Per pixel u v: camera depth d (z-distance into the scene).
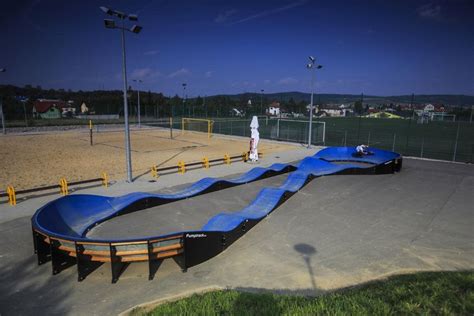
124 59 14.09
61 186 13.09
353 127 57.31
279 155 24.34
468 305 4.65
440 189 14.39
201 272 7.03
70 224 9.36
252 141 21.20
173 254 6.94
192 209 11.43
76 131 41.03
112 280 6.57
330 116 87.56
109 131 41.88
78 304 5.87
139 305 5.76
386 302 4.91
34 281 6.64
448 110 60.22
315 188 14.34
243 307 4.98
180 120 61.72
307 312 4.57
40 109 66.94
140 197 11.25
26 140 31.58
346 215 10.86
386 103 82.56
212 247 7.68
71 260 7.40
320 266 7.32
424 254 8.00
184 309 5.02
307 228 9.65
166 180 15.84
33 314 5.57
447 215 10.95
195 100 87.25
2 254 7.81
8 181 15.36
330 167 18.16
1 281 6.63
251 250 8.12
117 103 75.44
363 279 6.75
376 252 8.08
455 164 20.75
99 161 20.80
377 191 13.97
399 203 12.28
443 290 5.31
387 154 21.81
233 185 14.70
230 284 6.53
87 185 14.73
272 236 9.02
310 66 27.45
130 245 6.66
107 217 10.27
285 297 5.40
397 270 7.15
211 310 4.86
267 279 6.74
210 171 18.12
